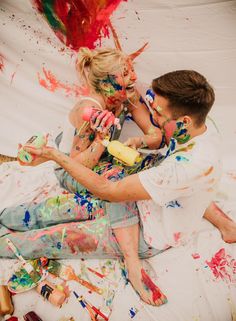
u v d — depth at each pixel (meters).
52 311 1.43
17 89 1.98
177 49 1.65
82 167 1.32
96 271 1.55
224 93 1.75
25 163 1.44
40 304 1.45
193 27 1.57
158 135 1.70
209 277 1.51
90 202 1.58
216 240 1.63
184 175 1.17
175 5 1.52
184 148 1.23
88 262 1.58
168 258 1.57
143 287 1.44
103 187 1.29
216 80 1.71
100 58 1.47
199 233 1.66
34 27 1.75
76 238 1.50
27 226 1.63
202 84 1.14
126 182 1.25
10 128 2.09
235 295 1.46
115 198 1.30
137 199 1.28
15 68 1.91
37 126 2.06
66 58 1.80
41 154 1.36
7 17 1.74
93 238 1.49
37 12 1.69
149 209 1.43
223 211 1.77
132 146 1.68
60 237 1.51
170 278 1.51
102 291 1.48
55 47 1.78
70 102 1.96
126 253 1.47
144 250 1.52
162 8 1.54
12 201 1.82
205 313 1.41
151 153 1.64
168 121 1.22
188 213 1.37
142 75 1.76
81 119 1.52
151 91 1.26
